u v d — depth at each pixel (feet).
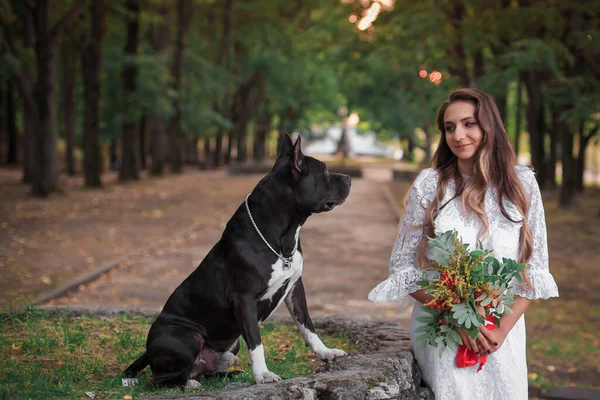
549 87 55.93
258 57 132.57
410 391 12.89
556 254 49.44
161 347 13.04
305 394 11.36
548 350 28.17
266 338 18.33
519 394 12.40
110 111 109.09
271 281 12.69
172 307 13.32
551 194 93.15
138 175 102.53
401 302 13.91
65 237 47.03
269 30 134.00
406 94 109.29
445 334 12.10
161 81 98.89
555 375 25.18
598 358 27.12
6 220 54.08
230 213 66.49
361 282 36.76
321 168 12.59
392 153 247.09
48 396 12.60
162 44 115.96
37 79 72.38
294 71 137.59
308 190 12.43
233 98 152.76
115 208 66.44
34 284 31.53
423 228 13.03
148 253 42.88
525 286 12.44
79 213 61.16
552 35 54.85
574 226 62.90
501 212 12.53
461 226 12.66
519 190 12.55
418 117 118.62
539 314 33.76
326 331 18.71
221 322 13.11
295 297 13.73
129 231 51.57
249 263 12.49
